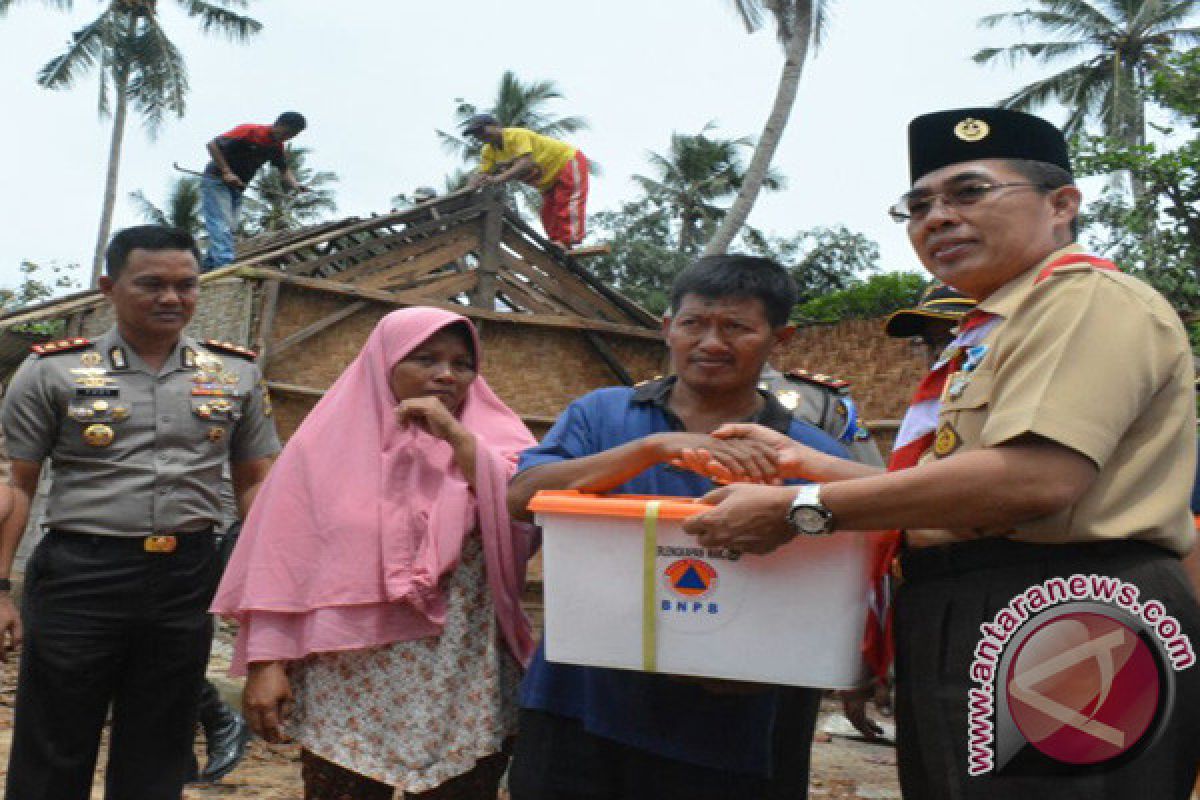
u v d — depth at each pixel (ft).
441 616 8.82
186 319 10.93
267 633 8.84
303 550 8.97
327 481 9.11
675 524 6.28
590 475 7.31
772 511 5.92
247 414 11.55
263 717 8.82
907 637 6.31
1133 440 5.85
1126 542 5.76
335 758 8.66
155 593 10.46
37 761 10.14
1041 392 5.59
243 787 15.03
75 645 10.17
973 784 5.85
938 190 6.64
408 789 8.58
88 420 10.44
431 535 8.89
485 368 30.50
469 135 32.86
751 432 6.95
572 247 34.06
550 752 7.77
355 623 8.73
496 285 32.27
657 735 7.50
